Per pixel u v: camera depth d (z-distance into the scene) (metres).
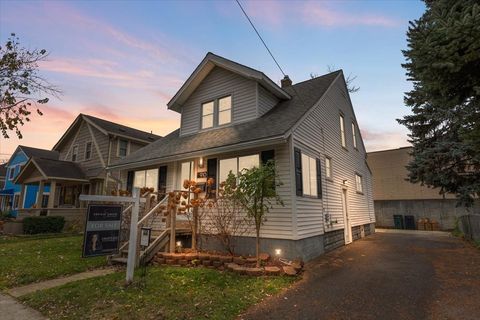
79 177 18.86
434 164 14.52
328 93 12.16
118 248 5.52
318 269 7.10
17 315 4.17
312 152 9.79
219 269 6.62
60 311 4.29
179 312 4.18
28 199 25.55
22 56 8.34
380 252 9.58
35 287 5.59
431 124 16.31
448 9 5.30
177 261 7.07
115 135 19.50
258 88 10.55
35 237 13.06
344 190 13.00
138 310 4.25
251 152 9.05
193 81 12.22
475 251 9.45
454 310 4.32
